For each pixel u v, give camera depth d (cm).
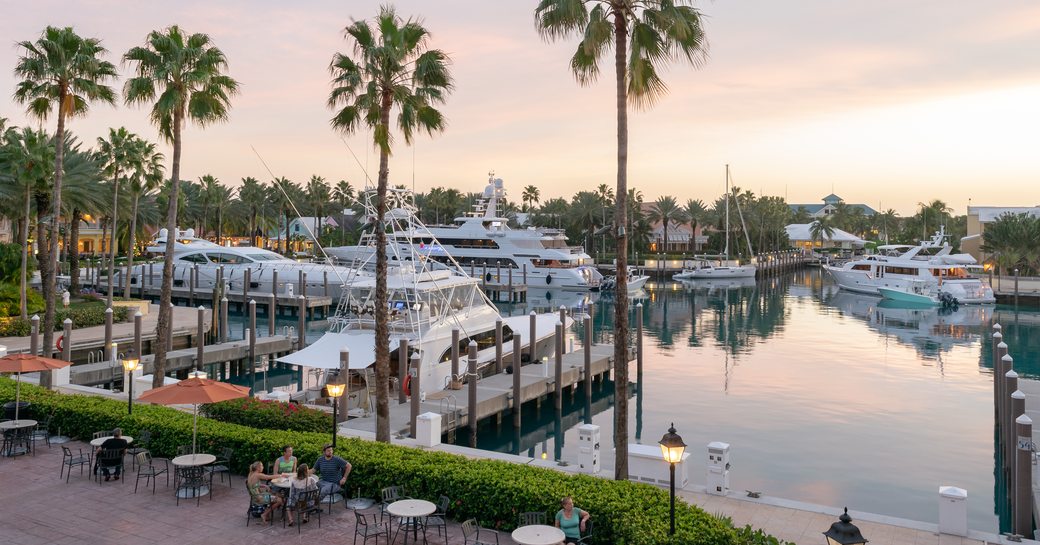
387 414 1897
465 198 13962
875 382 3709
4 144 5022
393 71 1898
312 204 11400
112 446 1638
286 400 2498
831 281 10556
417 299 3077
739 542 1146
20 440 1850
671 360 4350
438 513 1445
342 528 1395
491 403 2788
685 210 12619
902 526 1429
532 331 3556
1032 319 6341
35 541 1301
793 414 3056
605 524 1282
